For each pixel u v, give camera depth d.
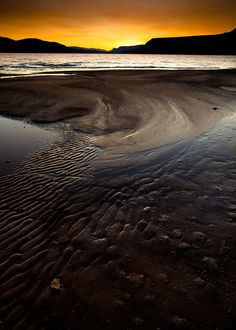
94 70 32.97
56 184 4.57
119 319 2.08
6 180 4.81
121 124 8.75
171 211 3.51
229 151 5.52
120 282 2.43
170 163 5.14
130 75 25.78
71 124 8.86
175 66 46.03
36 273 2.62
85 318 2.11
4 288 2.46
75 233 3.21
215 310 2.08
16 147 6.70
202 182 4.24
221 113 9.56
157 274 2.49
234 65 50.00
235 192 3.86
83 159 5.76
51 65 46.62
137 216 3.46
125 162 5.42
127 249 2.86
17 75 25.66
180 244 2.88
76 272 2.59
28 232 3.29
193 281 2.38
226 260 2.60
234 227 3.08
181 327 1.97
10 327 2.08
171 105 11.60
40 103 12.26
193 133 7.21
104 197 4.01
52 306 2.24
